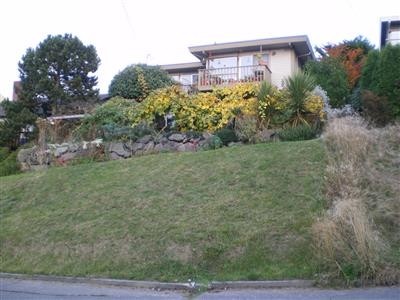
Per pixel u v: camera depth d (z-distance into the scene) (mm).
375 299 6977
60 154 16422
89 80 30438
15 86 33656
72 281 9312
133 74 22203
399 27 27375
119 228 10586
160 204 11188
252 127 14789
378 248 8094
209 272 8773
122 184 12617
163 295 8117
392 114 15523
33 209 12547
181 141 15336
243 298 7531
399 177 10297
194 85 24531
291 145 12766
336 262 8047
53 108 26688
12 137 27047
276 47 27250
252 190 10945
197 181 11898
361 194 9781
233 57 28031
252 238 9266
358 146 11391
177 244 9570
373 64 17406
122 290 8562
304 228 9195
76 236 10688
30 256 10492
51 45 29812
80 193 12703
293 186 10734
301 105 14977
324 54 28438
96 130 16547
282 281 8070
